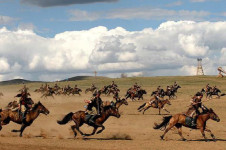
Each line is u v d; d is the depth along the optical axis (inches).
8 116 801.6
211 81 4237.2
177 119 767.1
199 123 761.0
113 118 1274.6
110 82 4503.0
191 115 759.7
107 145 701.3
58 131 941.2
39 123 1124.5
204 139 805.2
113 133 894.4
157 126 781.9
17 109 806.5
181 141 764.6
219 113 1419.8
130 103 2010.3
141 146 695.1
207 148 684.1
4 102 2130.9
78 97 2642.7
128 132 920.9
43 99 2438.5
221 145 718.5
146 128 1013.8
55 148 643.5
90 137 825.5
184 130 957.2
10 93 3393.2
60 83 4758.9
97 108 783.7
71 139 779.4
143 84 4124.0
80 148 657.6
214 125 1071.0
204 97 2475.4
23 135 850.1
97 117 780.0
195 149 672.4
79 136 835.4
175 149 669.3
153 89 3356.3
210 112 761.0
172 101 2101.4
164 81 4362.7
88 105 782.5
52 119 1235.2
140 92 2144.4
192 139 806.5
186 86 3742.6
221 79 4404.5
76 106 1850.4
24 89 818.2
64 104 1975.9
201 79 4439.0
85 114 780.0
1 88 4407.0
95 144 711.1
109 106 792.9
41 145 679.7
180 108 1674.5
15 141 727.1
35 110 816.3
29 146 650.8
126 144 717.3
